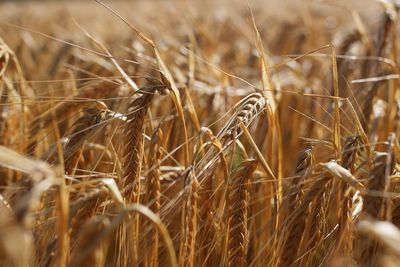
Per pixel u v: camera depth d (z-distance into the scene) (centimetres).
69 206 56
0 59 74
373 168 56
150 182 62
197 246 65
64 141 63
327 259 59
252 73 115
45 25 200
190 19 134
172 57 100
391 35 87
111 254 67
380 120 83
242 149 67
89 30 173
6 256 45
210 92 84
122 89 78
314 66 120
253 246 71
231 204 62
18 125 79
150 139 63
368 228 46
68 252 56
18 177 73
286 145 91
